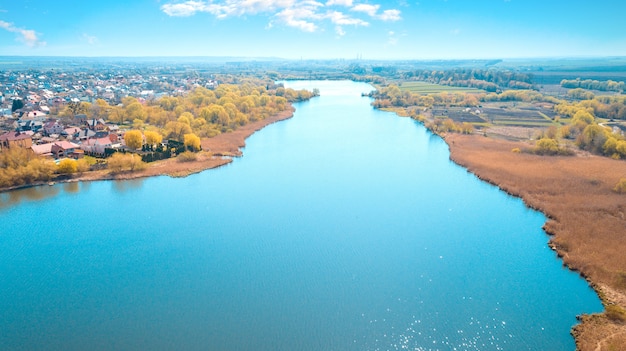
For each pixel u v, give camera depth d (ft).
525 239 297.53
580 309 217.77
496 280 246.06
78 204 361.71
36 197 376.48
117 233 308.19
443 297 229.66
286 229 313.73
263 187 402.93
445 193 390.21
